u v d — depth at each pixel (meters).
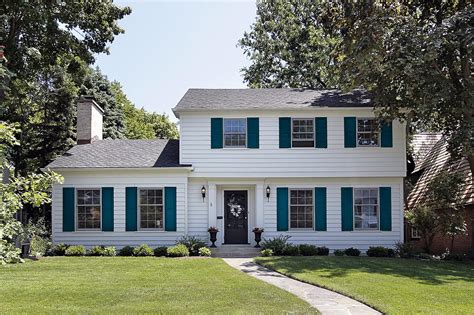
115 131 37.41
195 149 20.17
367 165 20.12
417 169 26.39
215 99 21.05
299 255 18.64
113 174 20.17
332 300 10.22
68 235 19.94
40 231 19.03
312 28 30.62
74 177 20.12
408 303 9.67
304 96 21.61
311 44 30.75
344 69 17.84
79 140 22.75
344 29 18.55
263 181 20.33
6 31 20.70
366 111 20.25
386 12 16.97
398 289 11.18
